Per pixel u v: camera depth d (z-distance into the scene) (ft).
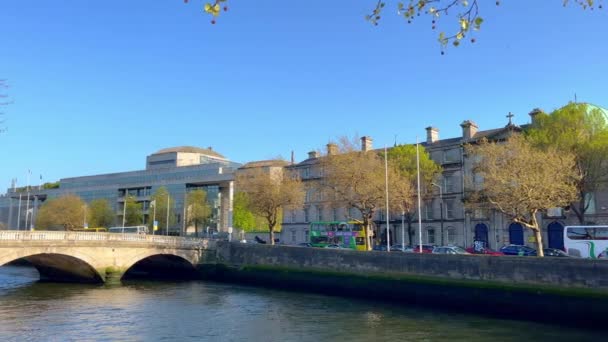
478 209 167.94
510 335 80.02
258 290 147.43
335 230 196.54
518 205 122.42
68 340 75.25
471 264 111.34
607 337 79.41
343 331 82.64
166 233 331.98
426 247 163.84
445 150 212.64
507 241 186.19
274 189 197.77
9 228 439.63
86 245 151.84
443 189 209.36
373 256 132.67
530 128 166.61
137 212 345.10
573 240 121.90
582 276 93.71
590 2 25.18
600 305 89.56
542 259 99.91
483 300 106.73
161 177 391.04
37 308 106.01
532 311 98.32
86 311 102.27
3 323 88.43
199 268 183.21
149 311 102.94
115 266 159.02
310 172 258.98
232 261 179.83
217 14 20.61
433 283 116.57
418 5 23.99
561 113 150.92
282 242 268.41
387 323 90.38
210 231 346.95
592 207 167.84
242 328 85.15
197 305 112.27
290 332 81.71
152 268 205.26
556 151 136.77
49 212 328.49
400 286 123.44
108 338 76.79
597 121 149.38
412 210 196.03
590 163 143.64
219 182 358.02
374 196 165.68
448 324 89.71
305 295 136.05
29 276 189.57
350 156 171.12
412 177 189.57
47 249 141.59
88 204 370.53
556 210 170.19
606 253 116.78
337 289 138.00
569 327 88.07
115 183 421.59
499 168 128.77
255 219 304.09
